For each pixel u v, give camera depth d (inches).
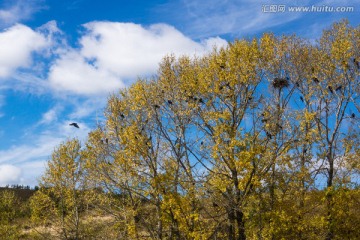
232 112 777.6
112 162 807.1
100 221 944.9
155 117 787.4
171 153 743.1
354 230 769.6
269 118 717.9
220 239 718.5
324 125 942.4
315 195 762.2
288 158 713.0
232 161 704.4
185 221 666.8
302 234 727.7
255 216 697.6
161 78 852.0
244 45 791.7
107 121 855.7
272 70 914.1
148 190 717.9
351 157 856.9
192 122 794.8
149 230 729.0
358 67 960.9
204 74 809.5
